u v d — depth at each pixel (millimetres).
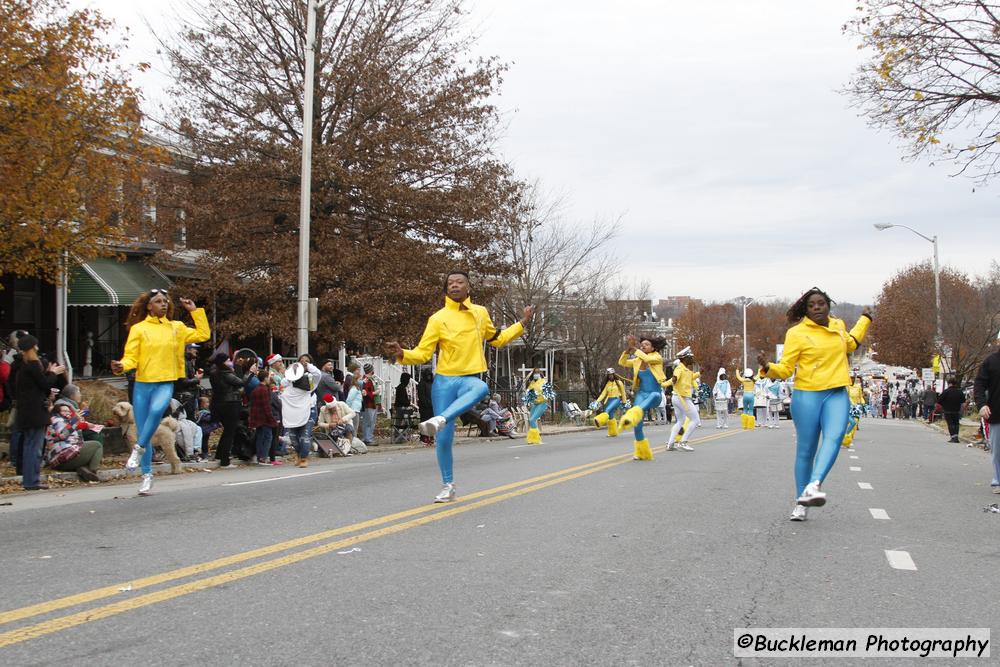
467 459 15484
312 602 5152
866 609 5238
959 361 47625
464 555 6484
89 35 15227
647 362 14617
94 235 16484
